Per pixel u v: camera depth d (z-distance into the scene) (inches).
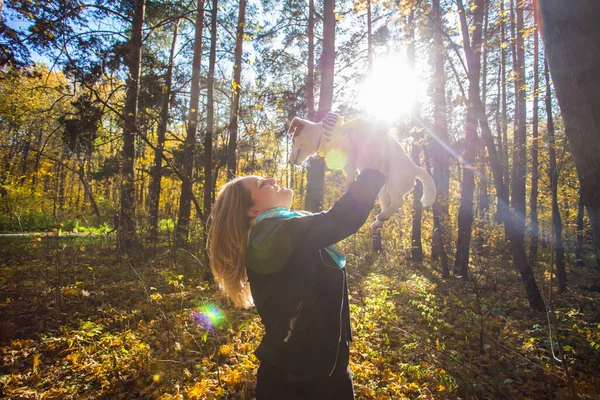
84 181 286.0
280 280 51.1
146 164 497.4
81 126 276.1
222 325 190.9
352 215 47.9
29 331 185.8
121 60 349.7
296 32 477.7
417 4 256.2
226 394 129.6
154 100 410.6
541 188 468.4
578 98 72.0
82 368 148.0
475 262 298.8
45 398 127.3
